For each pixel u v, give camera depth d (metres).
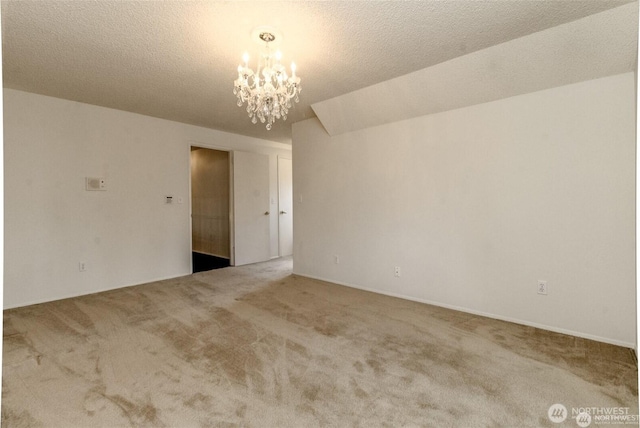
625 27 2.14
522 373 2.11
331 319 3.01
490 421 1.70
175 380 2.05
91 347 2.46
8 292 3.30
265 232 5.80
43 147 3.49
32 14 2.07
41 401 1.85
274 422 1.70
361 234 3.98
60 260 3.62
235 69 2.87
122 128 4.07
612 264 2.47
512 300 2.92
